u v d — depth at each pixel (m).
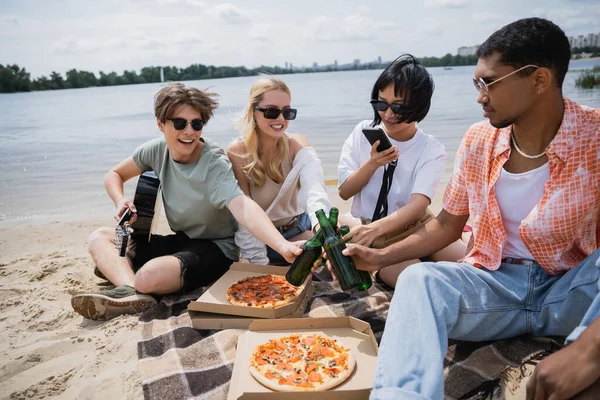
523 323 2.34
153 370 2.55
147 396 2.35
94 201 7.01
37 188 7.91
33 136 16.31
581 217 2.19
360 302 3.22
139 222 3.60
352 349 2.41
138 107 34.81
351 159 3.80
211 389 2.38
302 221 3.88
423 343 1.80
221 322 2.93
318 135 13.02
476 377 2.28
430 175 3.40
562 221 2.19
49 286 3.85
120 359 2.73
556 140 2.18
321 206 3.41
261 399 2.04
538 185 2.29
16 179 8.66
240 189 3.53
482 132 2.45
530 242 2.30
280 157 3.73
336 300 3.30
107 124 20.94
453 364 2.39
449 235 2.67
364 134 3.42
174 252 3.77
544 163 2.28
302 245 2.95
